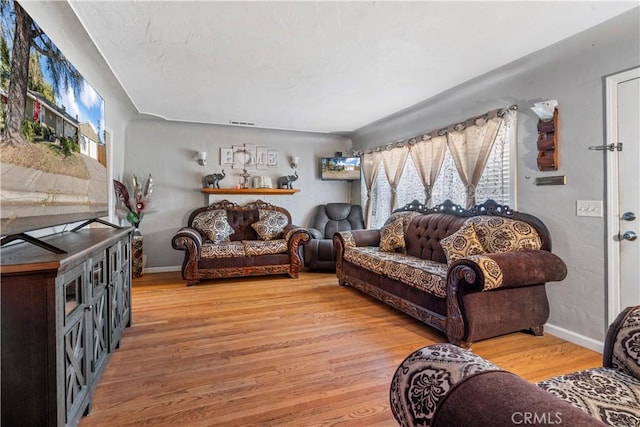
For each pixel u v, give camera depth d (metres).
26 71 1.44
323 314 3.15
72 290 1.46
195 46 2.41
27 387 1.20
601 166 2.35
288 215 5.51
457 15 2.00
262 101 3.77
